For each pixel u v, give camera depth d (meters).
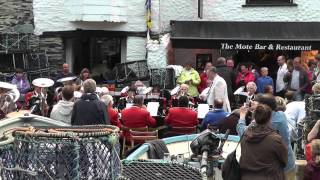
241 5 17.47
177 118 10.25
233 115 8.87
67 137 3.87
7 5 17.08
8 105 10.41
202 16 17.55
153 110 11.93
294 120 10.05
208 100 12.02
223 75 13.62
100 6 16.78
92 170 3.96
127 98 13.12
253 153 5.89
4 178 3.90
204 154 5.64
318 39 16.02
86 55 17.72
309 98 9.14
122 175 4.69
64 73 15.20
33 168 3.88
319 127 8.30
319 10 17.27
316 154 7.45
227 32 16.58
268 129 5.95
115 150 4.08
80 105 8.38
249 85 11.73
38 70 16.67
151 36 17.08
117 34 17.16
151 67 16.72
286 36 16.28
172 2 17.50
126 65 16.30
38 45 17.09
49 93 12.65
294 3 17.30
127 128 10.35
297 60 14.24
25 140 3.89
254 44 16.00
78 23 17.06
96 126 4.31
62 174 3.86
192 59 17.81
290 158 6.83
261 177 5.83
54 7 17.08
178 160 6.04
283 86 15.23
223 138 6.41
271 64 17.59
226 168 6.02
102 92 12.24
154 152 7.23
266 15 17.42
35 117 6.15
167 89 15.45
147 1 16.88
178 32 16.47
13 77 14.97
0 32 17.02
